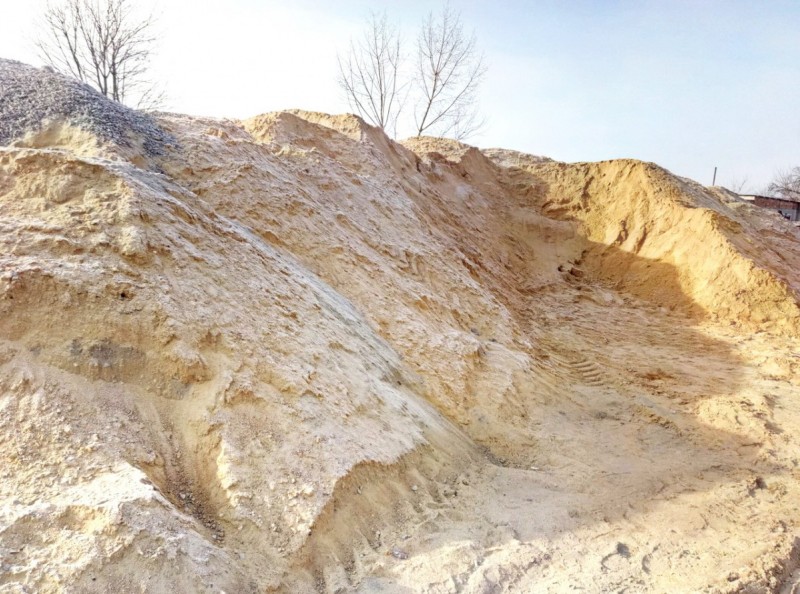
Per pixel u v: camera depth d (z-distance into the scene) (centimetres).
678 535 492
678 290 1323
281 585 360
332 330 609
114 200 505
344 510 433
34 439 360
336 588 377
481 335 915
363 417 530
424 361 724
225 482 397
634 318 1240
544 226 1627
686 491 575
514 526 487
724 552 466
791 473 618
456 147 1778
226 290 524
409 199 1150
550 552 452
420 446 560
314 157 973
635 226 1523
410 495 502
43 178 503
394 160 1344
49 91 711
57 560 300
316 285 687
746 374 938
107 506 323
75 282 429
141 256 474
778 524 514
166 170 714
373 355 645
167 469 397
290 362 511
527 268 1485
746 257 1259
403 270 890
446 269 985
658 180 1558
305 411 478
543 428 718
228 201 711
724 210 1644
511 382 783
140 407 416
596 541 475
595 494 561
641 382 891
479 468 597
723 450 676
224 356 470
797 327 1130
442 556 425
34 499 329
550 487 570
